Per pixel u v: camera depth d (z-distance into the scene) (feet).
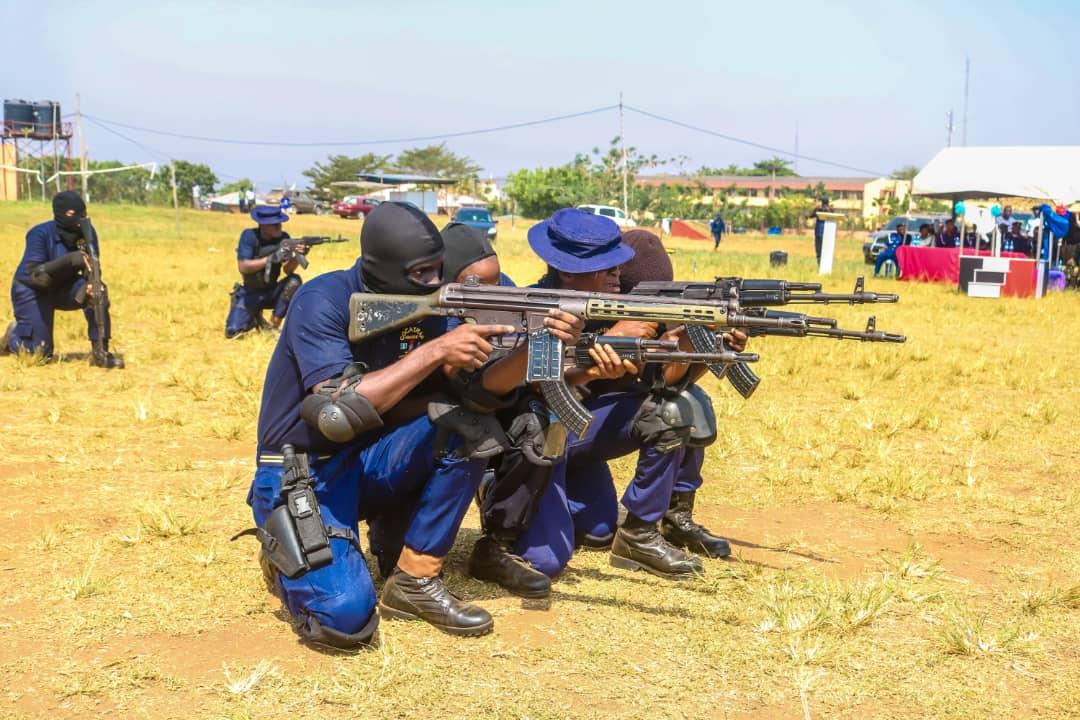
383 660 11.77
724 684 11.46
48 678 11.21
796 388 30.12
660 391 14.65
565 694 11.14
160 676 11.31
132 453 21.15
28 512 17.04
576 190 305.53
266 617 13.03
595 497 16.20
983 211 76.33
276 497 12.57
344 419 11.66
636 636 12.71
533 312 11.86
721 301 11.48
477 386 12.42
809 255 143.23
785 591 13.91
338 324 12.41
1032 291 67.72
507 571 14.06
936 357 36.91
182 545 15.64
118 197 298.56
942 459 22.21
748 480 20.12
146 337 38.04
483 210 139.74
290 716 10.57
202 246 102.63
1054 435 24.67
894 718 10.82
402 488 13.03
